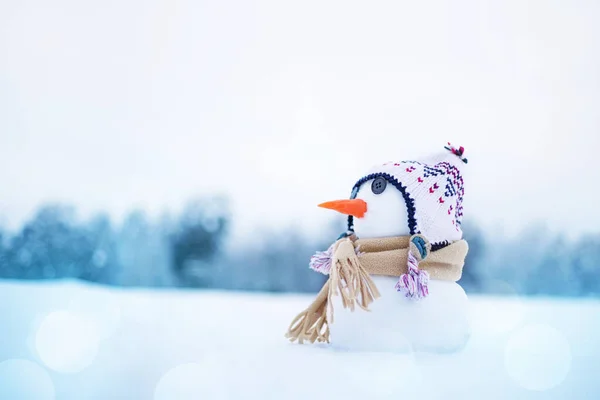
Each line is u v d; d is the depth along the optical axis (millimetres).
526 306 1636
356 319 1039
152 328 1232
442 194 1093
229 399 860
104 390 904
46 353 1054
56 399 892
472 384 924
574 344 1176
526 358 1055
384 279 1058
